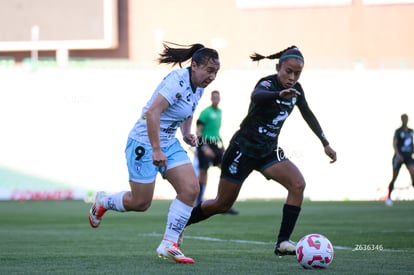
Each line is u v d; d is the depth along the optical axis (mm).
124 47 108062
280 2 105375
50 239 35406
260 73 83438
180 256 24328
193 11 107062
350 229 40906
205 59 23938
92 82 84562
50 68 84438
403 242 32906
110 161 84312
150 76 84750
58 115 84375
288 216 26281
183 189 24453
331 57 104500
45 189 84188
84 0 106875
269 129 26375
